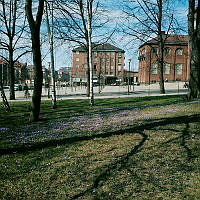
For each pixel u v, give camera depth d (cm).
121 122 1009
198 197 396
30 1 1099
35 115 1212
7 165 566
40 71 1185
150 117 1061
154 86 6094
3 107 1998
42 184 470
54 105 1800
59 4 1562
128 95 3028
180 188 427
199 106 1286
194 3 1705
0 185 471
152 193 417
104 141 724
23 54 2889
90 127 958
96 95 3222
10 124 1152
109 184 455
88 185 457
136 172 498
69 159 591
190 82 1739
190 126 827
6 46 2850
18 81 8250
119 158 576
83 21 2397
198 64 1706
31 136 855
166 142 668
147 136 741
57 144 727
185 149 605
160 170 499
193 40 1705
